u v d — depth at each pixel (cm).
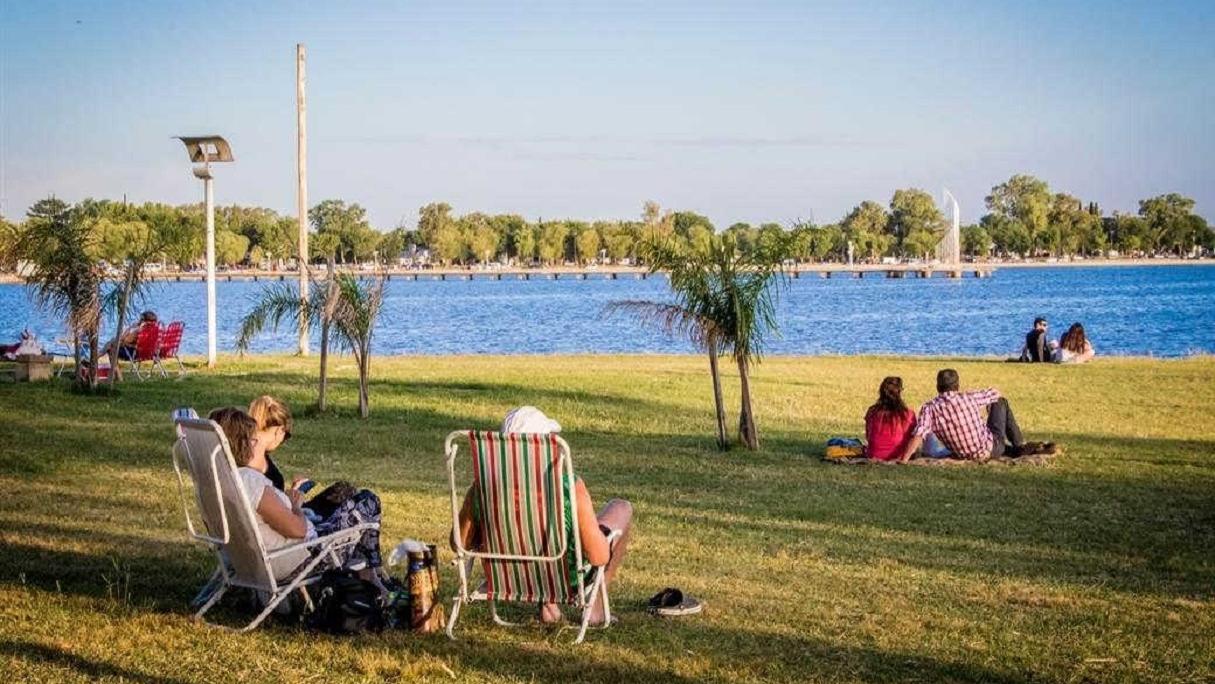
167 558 854
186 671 613
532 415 682
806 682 607
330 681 601
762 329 1528
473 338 5000
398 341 4809
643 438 1628
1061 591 808
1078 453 1488
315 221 16938
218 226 15912
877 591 805
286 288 1925
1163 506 1143
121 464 1305
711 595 786
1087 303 8175
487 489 655
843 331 5225
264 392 2025
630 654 648
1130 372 2566
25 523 970
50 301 1945
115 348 2003
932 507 1135
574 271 17088
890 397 1416
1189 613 750
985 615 740
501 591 681
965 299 9144
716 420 1806
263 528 688
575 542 660
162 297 10838
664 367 2634
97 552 868
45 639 657
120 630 675
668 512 1106
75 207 1962
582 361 2856
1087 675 621
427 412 1827
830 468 1373
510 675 613
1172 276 15950
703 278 1502
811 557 917
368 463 1376
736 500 1170
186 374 2350
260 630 683
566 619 725
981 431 1413
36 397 1875
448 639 672
